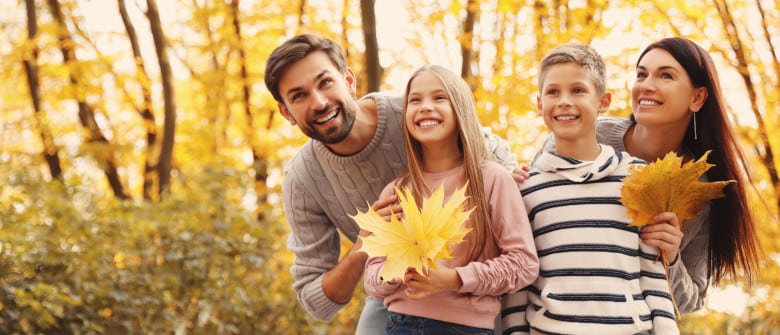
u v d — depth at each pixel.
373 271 2.15
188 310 5.66
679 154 2.51
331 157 2.55
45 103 8.77
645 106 2.40
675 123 2.44
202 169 6.44
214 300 5.72
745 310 5.66
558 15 6.15
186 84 9.47
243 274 5.86
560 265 2.10
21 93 9.39
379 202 2.23
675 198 2.12
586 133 2.22
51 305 4.85
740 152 2.45
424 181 2.22
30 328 5.02
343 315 6.41
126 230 5.71
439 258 1.83
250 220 5.95
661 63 2.38
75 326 5.08
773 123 6.14
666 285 2.13
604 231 2.10
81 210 5.64
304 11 8.73
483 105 6.06
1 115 10.30
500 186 2.15
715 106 2.40
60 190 5.83
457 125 2.22
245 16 8.72
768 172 5.98
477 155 2.21
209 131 8.62
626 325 2.03
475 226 2.12
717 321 5.71
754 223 2.48
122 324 5.29
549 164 2.21
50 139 8.26
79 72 8.12
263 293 5.96
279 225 6.37
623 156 2.23
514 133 6.13
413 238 1.85
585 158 2.23
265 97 8.60
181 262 5.70
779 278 5.58
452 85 2.23
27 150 8.83
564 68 2.22
